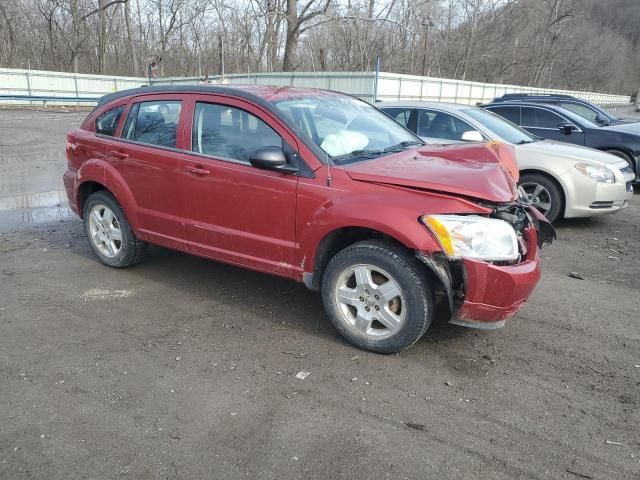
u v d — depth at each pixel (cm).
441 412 307
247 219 409
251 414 302
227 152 421
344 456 269
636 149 959
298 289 486
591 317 441
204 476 255
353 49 4262
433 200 337
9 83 3250
